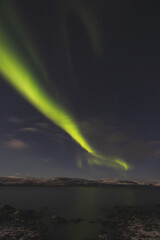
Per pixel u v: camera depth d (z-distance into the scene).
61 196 89.44
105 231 26.00
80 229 27.16
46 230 26.12
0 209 37.75
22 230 24.78
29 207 48.47
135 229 26.59
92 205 55.59
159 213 40.38
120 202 65.19
